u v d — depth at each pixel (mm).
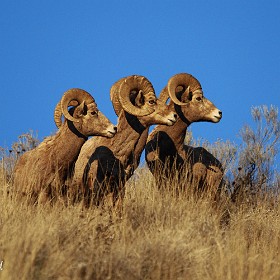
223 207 37125
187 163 37812
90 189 35125
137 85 35719
